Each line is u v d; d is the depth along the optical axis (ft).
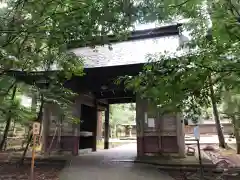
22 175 30.27
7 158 41.81
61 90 33.04
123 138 121.80
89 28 19.40
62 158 42.22
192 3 15.44
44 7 17.70
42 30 19.47
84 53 44.04
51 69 33.37
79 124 49.98
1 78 25.25
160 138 42.09
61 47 24.00
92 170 32.42
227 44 14.97
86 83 43.78
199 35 19.81
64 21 18.67
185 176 28.02
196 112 21.50
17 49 20.79
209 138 105.29
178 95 15.29
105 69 36.24
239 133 49.16
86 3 17.26
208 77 15.19
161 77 14.71
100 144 82.58
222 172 29.50
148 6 16.72
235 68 14.03
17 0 19.39
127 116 128.36
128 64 34.53
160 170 32.04
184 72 14.02
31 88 30.14
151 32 45.98
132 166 35.32
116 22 18.31
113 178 27.50
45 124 48.80
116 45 47.37
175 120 41.75
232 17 13.93
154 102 16.99
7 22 18.99
